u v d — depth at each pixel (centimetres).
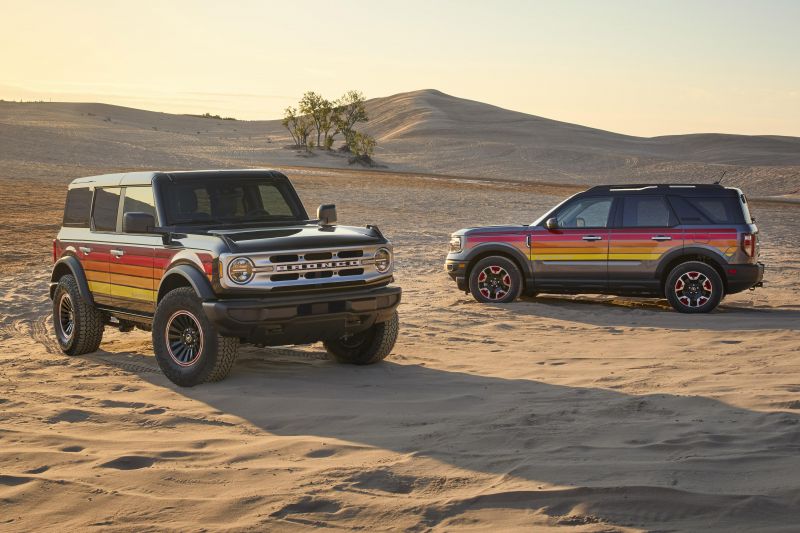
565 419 618
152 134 15025
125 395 750
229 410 689
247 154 12481
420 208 3800
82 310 945
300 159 12469
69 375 841
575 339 1006
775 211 4225
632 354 892
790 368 782
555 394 705
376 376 812
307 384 779
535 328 1098
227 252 759
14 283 1514
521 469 502
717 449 531
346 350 887
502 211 3709
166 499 473
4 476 516
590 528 413
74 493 484
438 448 557
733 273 1234
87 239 943
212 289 769
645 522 420
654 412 630
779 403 638
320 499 462
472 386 752
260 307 750
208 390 761
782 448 527
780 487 461
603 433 576
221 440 594
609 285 1291
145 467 536
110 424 645
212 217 871
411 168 11400
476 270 1348
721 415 612
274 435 612
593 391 710
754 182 9038
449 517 434
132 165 6291
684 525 416
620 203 1296
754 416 604
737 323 1109
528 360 875
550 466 506
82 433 619
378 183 5594
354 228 873
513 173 10225
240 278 759
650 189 1286
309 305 773
